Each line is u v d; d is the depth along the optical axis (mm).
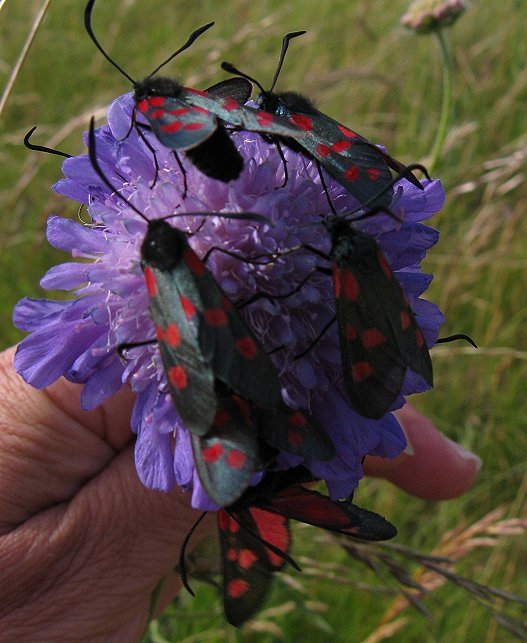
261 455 95
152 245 88
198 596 178
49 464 115
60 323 109
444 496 160
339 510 104
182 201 105
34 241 215
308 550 187
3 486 114
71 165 112
